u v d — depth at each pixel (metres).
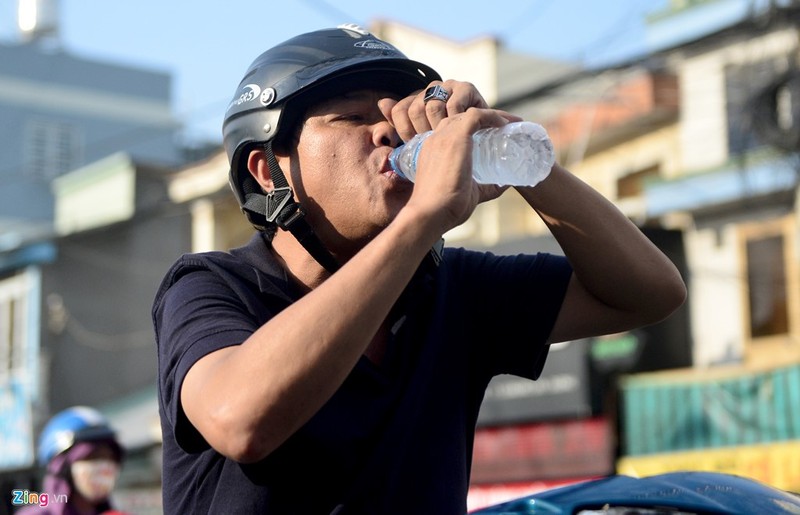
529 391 21.36
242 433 2.80
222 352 2.96
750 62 21.77
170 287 3.35
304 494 3.09
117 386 32.62
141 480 30.06
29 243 32.12
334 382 2.82
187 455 3.22
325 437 3.07
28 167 46.31
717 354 24.83
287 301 3.32
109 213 33.75
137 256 32.94
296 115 3.44
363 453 3.14
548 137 3.13
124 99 48.25
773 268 24.44
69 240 31.81
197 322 3.09
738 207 24.92
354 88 3.45
